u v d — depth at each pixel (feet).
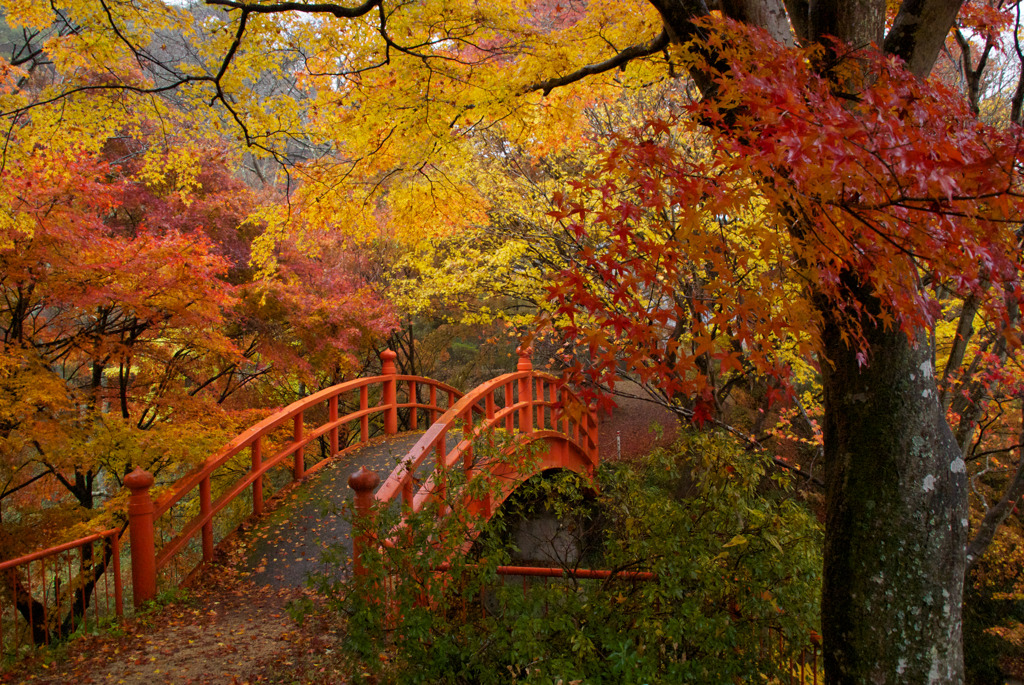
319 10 15.20
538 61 17.24
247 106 18.53
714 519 12.34
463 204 21.72
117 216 38.91
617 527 13.83
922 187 5.99
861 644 9.24
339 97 18.67
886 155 6.42
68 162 21.81
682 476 18.40
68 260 22.80
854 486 9.44
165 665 13.07
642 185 7.35
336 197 21.04
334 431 27.58
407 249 43.06
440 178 21.11
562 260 32.76
